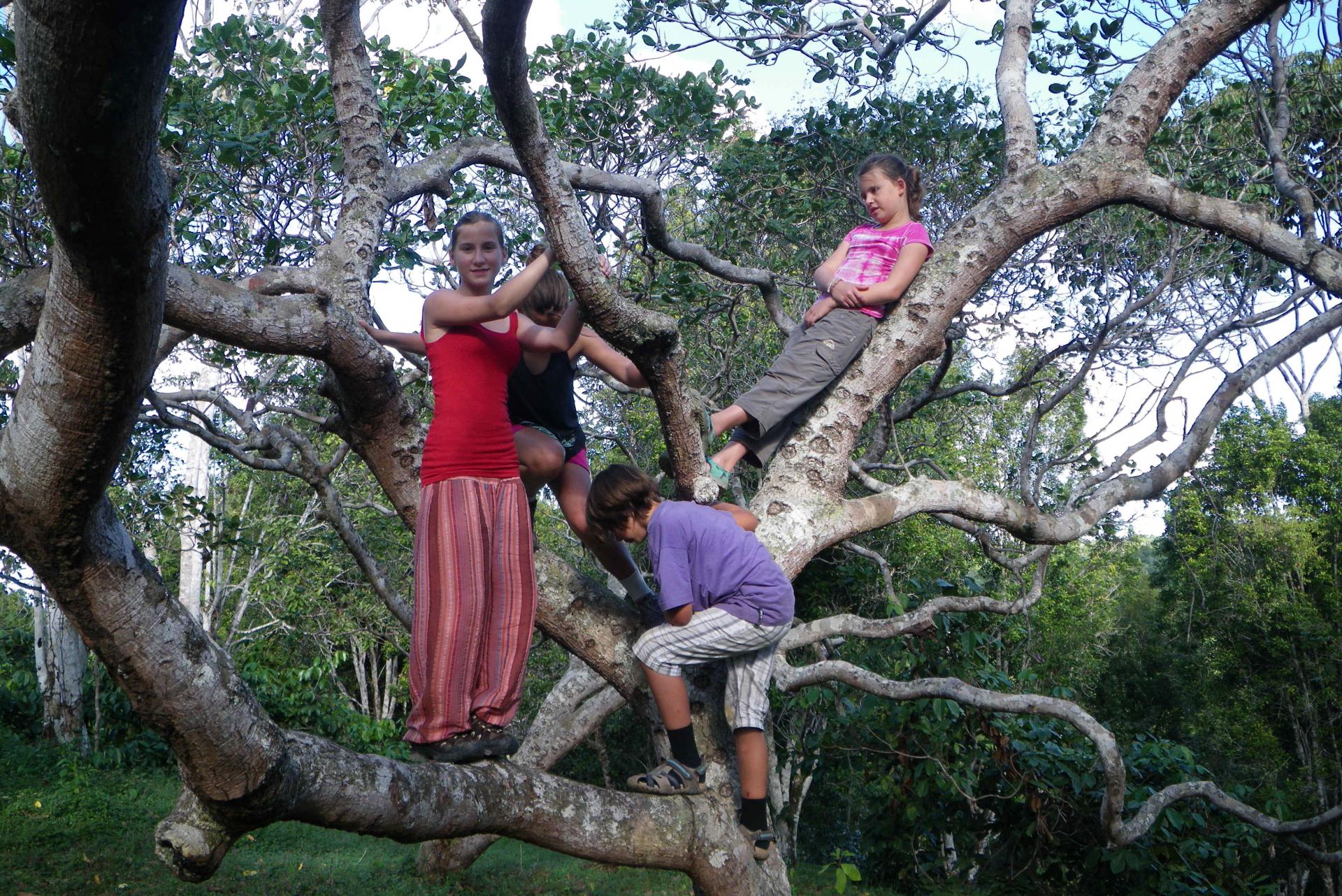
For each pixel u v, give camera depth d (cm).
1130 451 590
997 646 966
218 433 717
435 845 979
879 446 665
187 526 1390
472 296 317
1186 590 2417
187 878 257
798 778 1505
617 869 1088
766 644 349
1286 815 927
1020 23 504
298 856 1053
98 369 193
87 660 1614
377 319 646
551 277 365
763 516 414
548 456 368
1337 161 704
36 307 317
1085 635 2364
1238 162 827
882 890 1087
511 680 315
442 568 311
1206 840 927
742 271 643
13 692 1695
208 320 354
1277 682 2245
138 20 132
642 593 395
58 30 131
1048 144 927
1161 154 781
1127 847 891
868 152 934
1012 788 964
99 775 1327
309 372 999
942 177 968
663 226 614
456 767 299
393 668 2900
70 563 220
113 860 931
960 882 1059
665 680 346
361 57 518
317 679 1708
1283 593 2197
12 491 211
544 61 840
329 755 261
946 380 1295
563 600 394
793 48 712
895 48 657
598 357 388
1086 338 829
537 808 314
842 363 413
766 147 962
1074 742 968
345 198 509
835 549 1212
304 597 2025
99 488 213
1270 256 460
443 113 751
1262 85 639
